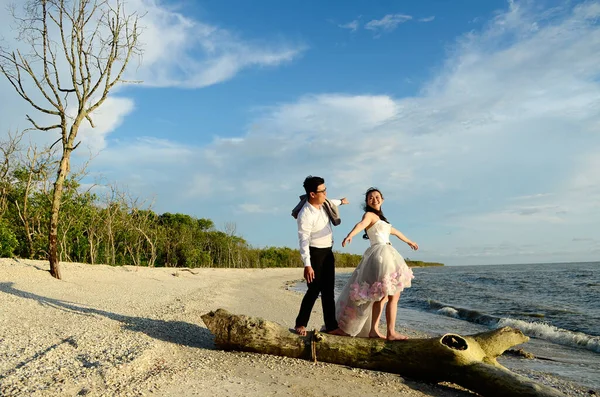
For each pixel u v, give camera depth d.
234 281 28.50
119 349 5.12
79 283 12.70
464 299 19.23
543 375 6.43
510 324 11.27
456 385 4.89
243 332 5.46
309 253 5.71
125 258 30.98
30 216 20.28
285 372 4.78
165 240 37.91
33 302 8.09
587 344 8.91
